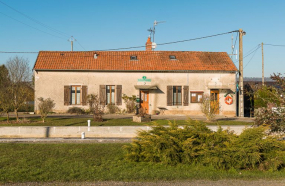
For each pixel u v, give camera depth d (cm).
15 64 2430
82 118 2188
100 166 995
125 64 2739
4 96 1905
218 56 2922
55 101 2658
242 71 2580
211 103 2098
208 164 969
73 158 1096
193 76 2703
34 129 1580
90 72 2677
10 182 816
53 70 2658
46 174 888
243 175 900
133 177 866
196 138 1027
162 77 2692
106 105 2677
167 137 1027
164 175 886
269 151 981
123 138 1570
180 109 2691
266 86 1073
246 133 1009
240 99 2561
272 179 861
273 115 1027
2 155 1126
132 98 2644
